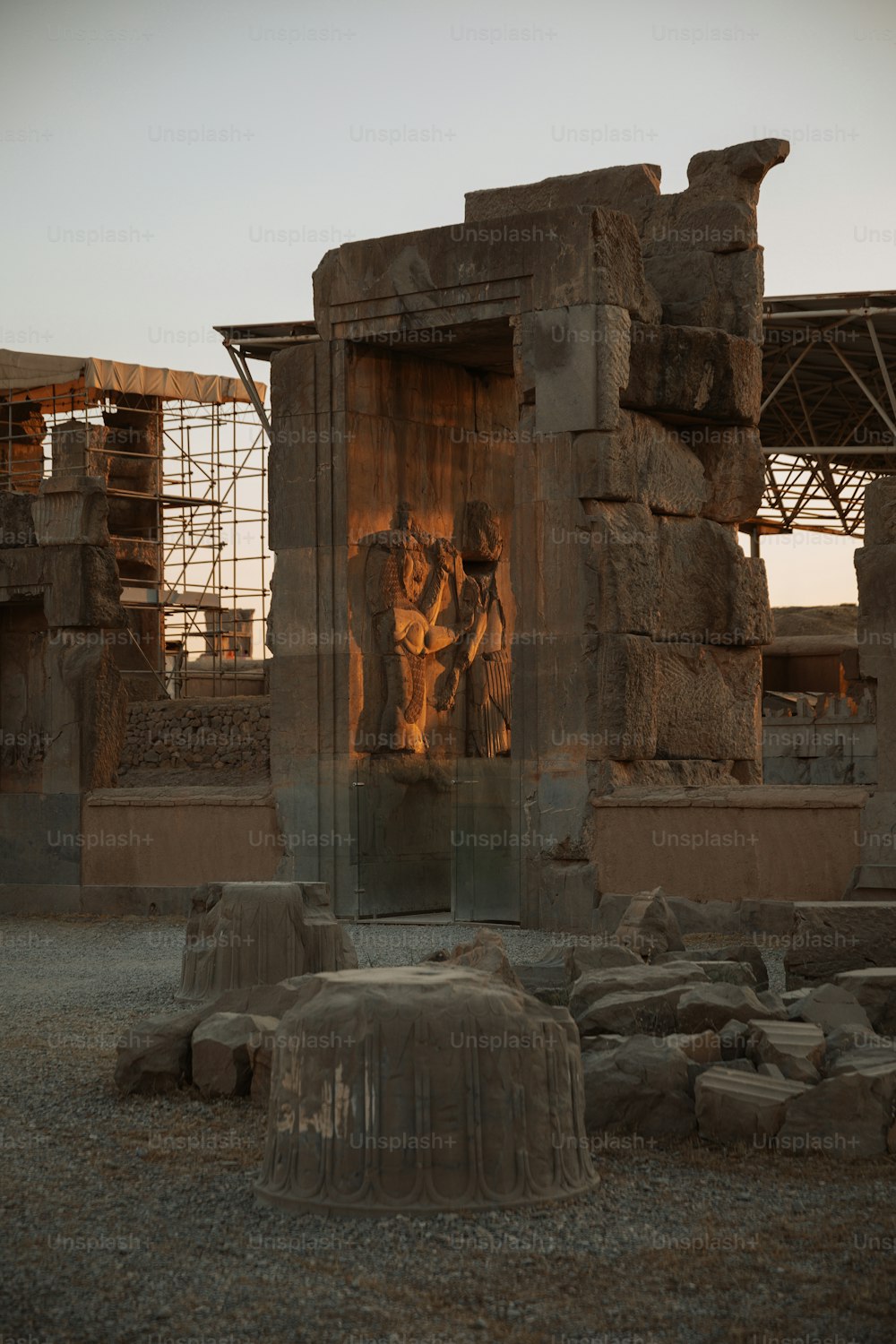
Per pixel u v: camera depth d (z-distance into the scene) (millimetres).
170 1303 6309
